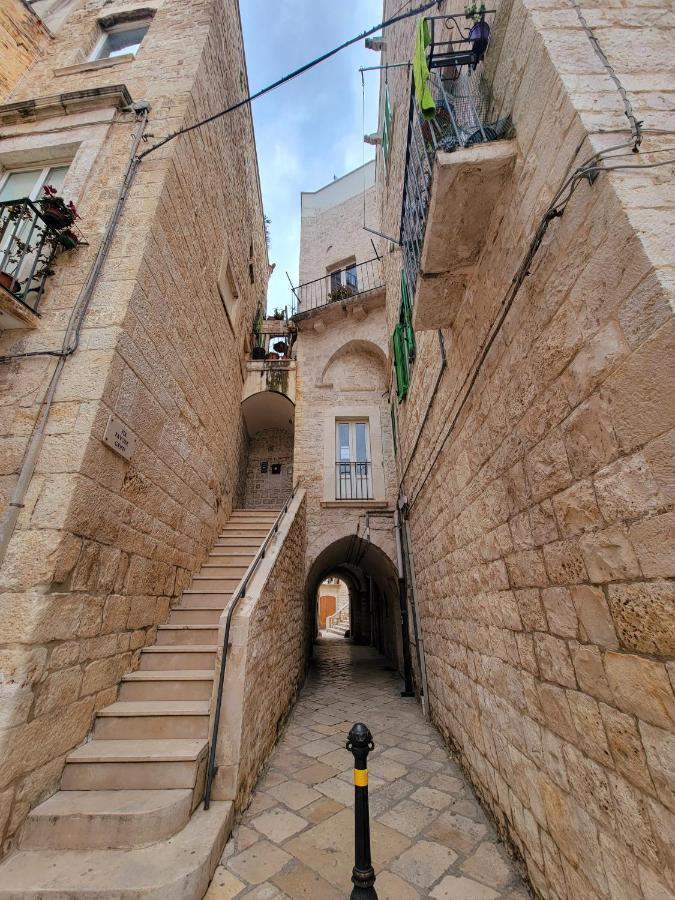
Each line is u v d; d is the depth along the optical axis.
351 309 9.32
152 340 3.86
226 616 3.03
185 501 4.84
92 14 5.93
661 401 1.18
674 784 1.14
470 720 3.14
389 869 2.17
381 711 5.33
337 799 2.95
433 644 4.63
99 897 1.80
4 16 5.15
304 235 12.21
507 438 2.33
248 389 9.16
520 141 1.92
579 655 1.65
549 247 1.74
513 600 2.30
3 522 2.56
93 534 2.91
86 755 2.54
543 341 1.86
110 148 4.22
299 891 2.00
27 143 4.31
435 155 1.99
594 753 1.53
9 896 1.79
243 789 2.80
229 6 6.64
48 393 2.96
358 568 14.09
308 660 8.68
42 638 2.37
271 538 5.11
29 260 3.67
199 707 3.01
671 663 1.16
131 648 3.47
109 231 3.68
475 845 2.39
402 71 5.20
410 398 5.71
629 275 1.30
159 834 2.17
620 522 1.38
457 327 3.12
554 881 1.79
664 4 1.76
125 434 3.33
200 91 5.14
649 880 1.22
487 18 2.24
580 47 1.66
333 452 8.44
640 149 1.41
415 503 5.71
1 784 2.04
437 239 2.41
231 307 7.62
